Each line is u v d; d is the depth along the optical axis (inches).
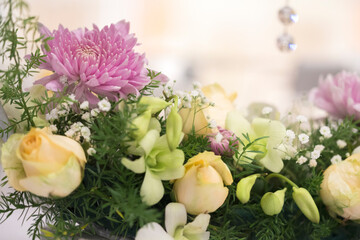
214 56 123.6
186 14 122.6
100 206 18.0
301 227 20.4
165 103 17.2
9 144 16.6
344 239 21.3
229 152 19.1
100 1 114.2
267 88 120.6
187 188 17.2
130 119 16.5
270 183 20.3
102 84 18.3
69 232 17.9
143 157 16.7
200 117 19.5
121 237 18.6
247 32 123.6
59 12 110.5
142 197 16.5
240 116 20.1
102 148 16.5
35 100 18.7
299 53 122.0
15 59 17.7
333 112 27.0
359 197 19.1
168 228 17.2
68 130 18.0
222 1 122.5
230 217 19.2
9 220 26.3
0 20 17.8
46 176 15.5
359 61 117.6
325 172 19.9
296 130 23.7
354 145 23.6
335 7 120.0
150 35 121.8
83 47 18.7
